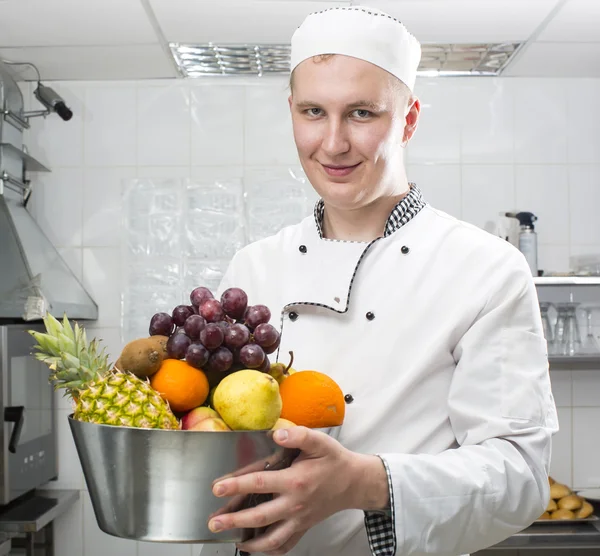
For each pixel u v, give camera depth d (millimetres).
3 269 2291
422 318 1017
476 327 974
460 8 2152
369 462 806
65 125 2783
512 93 2773
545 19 2238
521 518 902
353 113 923
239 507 727
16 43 2404
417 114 1081
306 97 933
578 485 2697
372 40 917
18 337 2305
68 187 2781
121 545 2693
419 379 994
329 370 1033
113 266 2770
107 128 2783
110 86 2791
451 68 2705
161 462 685
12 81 2516
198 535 718
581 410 2711
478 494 849
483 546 922
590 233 2756
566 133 2770
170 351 767
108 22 2244
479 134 2770
